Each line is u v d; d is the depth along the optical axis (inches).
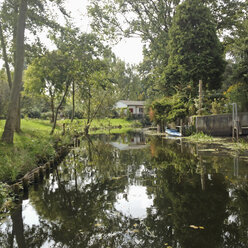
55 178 319.6
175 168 332.5
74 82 880.9
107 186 269.1
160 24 1024.9
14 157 308.5
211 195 213.9
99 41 698.8
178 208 191.3
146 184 265.3
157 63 1144.8
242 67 768.9
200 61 829.8
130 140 776.9
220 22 992.9
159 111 872.9
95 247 143.6
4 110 963.3
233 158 369.7
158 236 151.8
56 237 157.9
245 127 615.5
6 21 547.5
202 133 655.1
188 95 817.5
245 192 216.8
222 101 729.6
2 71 644.7
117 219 181.8
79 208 208.8
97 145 677.9
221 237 145.3
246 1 935.7
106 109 1305.4
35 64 654.5
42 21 550.9
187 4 855.1
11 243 152.9
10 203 221.1
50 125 1043.9
